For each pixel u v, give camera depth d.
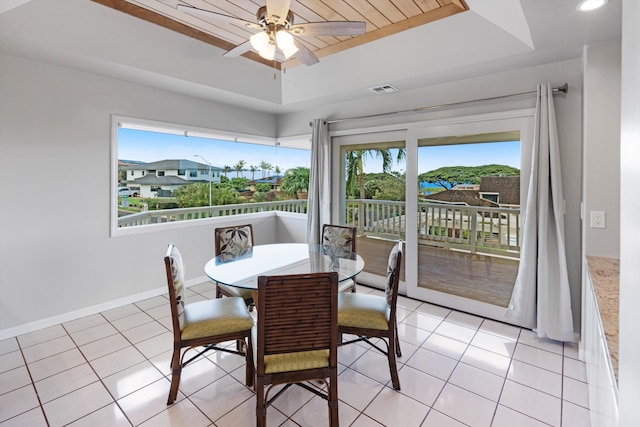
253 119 4.66
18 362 2.40
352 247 3.20
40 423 1.83
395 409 1.95
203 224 4.22
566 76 2.65
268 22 2.04
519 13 1.94
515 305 2.89
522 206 2.91
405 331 2.91
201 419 1.87
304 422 1.86
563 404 1.98
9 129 2.70
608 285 1.74
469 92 3.16
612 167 2.20
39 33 2.39
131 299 3.51
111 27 2.61
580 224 2.61
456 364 2.41
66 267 3.05
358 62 3.30
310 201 4.43
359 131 4.03
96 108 3.16
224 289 2.78
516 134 2.92
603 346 1.33
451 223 3.35
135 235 3.53
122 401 2.01
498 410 1.94
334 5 2.50
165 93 3.65
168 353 2.55
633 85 0.71
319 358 1.73
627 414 0.73
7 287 2.75
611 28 2.04
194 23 2.85
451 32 2.65
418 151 3.54
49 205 2.93
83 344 2.66
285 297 1.61
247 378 2.14
